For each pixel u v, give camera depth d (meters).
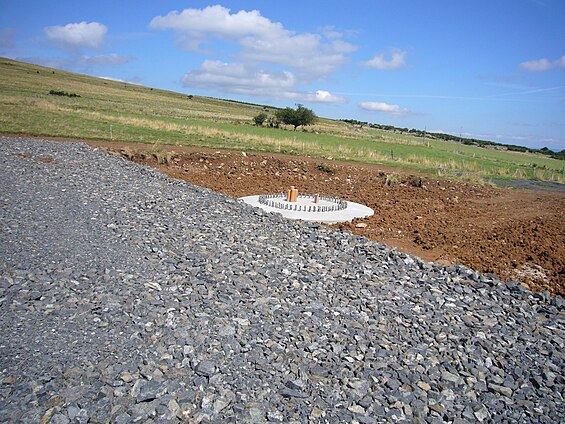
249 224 11.43
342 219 13.85
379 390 5.18
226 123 58.56
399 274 8.95
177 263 8.36
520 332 7.10
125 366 5.12
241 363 5.43
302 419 4.62
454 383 5.53
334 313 6.96
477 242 12.53
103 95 85.56
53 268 7.54
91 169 16.22
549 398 5.43
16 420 4.19
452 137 115.62
